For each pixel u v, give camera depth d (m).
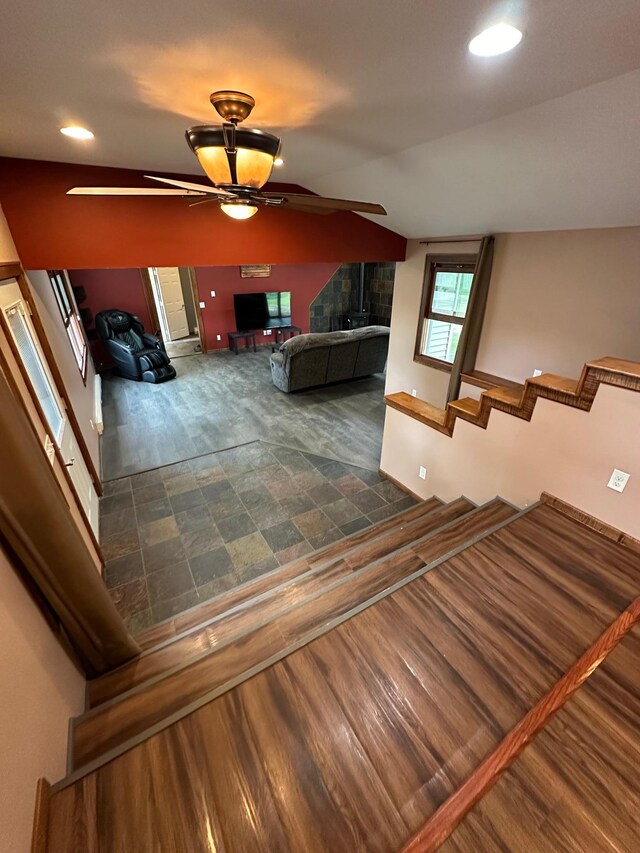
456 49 1.28
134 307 7.39
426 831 1.05
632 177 2.16
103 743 1.40
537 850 1.01
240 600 2.39
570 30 1.17
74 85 1.51
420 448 3.39
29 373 2.24
